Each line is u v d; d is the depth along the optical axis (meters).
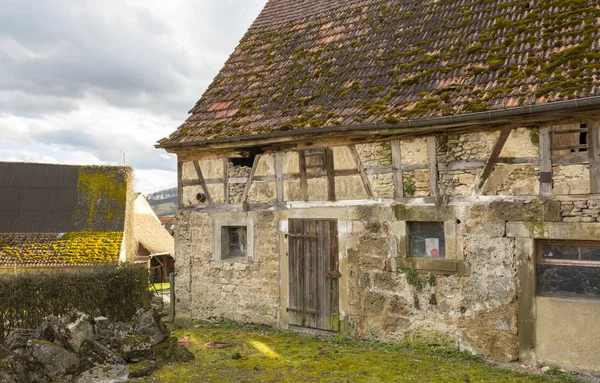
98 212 20.45
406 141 7.61
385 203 7.79
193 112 10.40
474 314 7.04
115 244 18.94
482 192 7.00
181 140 9.56
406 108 7.40
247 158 9.55
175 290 10.25
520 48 7.34
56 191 20.95
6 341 7.32
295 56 10.42
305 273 8.62
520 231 6.71
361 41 9.68
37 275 10.57
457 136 7.20
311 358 7.33
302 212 8.64
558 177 6.49
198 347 8.03
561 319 6.47
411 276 7.54
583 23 7.13
